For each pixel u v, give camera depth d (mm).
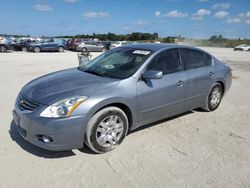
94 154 3902
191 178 3391
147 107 4375
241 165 3746
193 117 5664
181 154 4000
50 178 3289
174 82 4750
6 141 4207
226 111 6164
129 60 4629
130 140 4398
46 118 3453
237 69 14695
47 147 3521
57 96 3646
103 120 3826
